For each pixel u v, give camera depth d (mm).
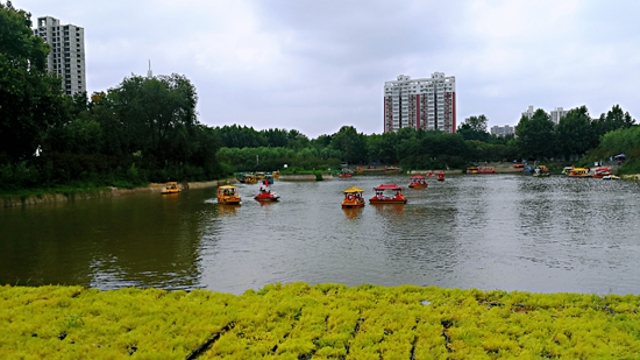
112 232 36250
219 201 60750
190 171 104375
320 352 11789
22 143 58906
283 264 24844
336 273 22734
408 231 35219
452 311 14680
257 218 44938
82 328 13422
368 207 53656
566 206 50500
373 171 179250
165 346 12125
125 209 54156
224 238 33344
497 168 161000
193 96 102188
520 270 22812
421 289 17375
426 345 12117
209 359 11516
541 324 13352
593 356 11297
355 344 12281
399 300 16016
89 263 25516
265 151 174250
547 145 155375
